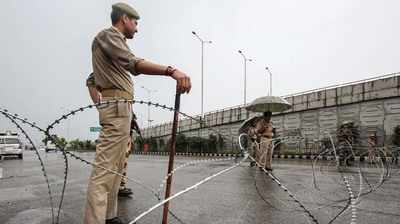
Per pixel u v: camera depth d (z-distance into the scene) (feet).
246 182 22.50
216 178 25.14
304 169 34.01
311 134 86.43
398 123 70.03
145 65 8.58
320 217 12.30
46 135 8.56
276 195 17.11
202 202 15.15
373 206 14.33
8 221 11.54
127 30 10.36
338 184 21.58
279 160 62.85
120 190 16.46
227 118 115.75
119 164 10.12
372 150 30.96
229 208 13.84
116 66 9.64
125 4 10.44
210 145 100.94
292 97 94.17
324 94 85.61
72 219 11.85
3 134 76.38
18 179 24.64
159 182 22.54
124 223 10.87
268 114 28.81
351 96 79.56
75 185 21.24
